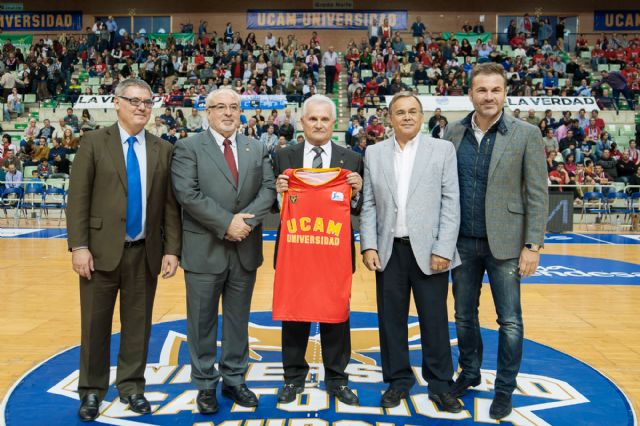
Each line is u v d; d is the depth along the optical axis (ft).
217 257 9.09
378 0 70.49
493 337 13.00
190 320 9.14
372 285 19.45
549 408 9.00
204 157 9.12
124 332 9.09
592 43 70.08
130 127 8.84
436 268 8.90
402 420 8.52
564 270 22.11
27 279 19.72
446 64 54.95
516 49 59.98
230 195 9.09
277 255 9.41
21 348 12.06
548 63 57.06
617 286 18.97
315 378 10.38
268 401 9.26
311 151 9.62
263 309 15.81
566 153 40.01
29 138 42.63
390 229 9.15
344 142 47.93
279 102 48.14
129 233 8.86
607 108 49.32
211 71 54.49
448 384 9.07
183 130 40.70
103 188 8.77
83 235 8.63
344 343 9.53
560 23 64.49
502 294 8.98
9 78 53.88
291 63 58.03
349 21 70.54
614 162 39.78
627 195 36.99
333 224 9.11
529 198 8.79
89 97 50.08
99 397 8.84
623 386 10.05
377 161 9.39
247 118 48.16
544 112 47.65
